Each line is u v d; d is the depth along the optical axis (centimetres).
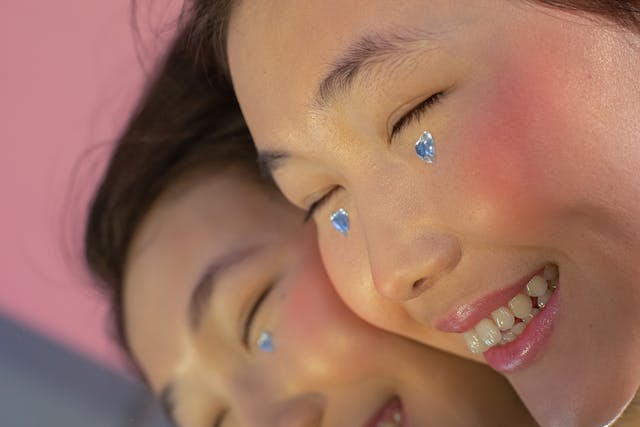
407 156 55
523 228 53
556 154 52
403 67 53
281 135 58
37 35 95
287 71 56
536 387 57
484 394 68
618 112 52
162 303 76
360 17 53
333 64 54
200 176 78
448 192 54
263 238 73
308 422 70
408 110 54
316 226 71
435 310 59
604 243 53
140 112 82
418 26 53
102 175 86
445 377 68
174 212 78
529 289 56
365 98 54
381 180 55
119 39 93
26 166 97
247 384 73
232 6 59
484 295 56
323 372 70
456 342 63
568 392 56
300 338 70
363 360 69
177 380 76
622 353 54
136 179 80
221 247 74
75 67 94
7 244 98
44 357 99
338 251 62
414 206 55
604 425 55
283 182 61
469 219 54
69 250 96
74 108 95
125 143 82
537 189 52
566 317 55
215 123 79
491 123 52
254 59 57
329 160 57
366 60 53
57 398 98
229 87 78
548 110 52
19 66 95
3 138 97
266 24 56
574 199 52
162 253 77
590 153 52
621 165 52
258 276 72
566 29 52
